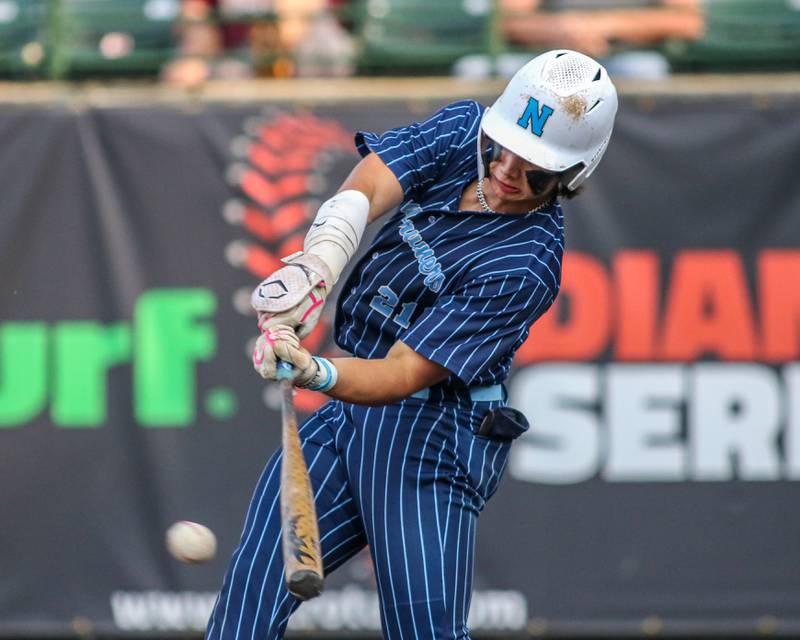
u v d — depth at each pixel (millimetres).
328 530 11789
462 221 11422
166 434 20906
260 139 21203
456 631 11617
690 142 21109
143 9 23812
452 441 11680
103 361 20984
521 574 20797
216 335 21016
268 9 24328
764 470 20906
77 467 20906
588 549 20828
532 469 20859
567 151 11109
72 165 21109
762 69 23469
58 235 21031
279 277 10797
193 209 21109
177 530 12266
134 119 21141
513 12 23688
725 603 20828
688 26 23703
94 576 20859
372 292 11656
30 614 20828
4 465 20906
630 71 23266
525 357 20906
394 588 11484
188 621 20828
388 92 22078
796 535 20828
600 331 20906
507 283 11125
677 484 20875
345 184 11727
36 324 20984
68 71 23594
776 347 20953
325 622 20828
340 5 24688
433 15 23719
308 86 22578
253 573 11398
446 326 11008
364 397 10852
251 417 20953
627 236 21016
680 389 20906
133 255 21047
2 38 23312
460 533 11672
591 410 20906
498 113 11234
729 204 21078
